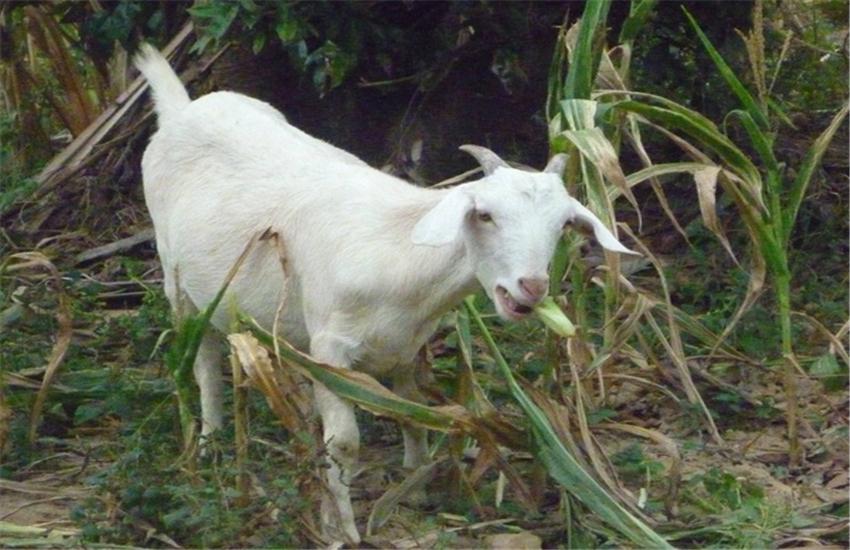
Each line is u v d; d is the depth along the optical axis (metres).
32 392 7.64
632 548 6.18
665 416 7.84
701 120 6.84
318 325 6.38
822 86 12.05
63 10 10.92
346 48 9.35
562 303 6.75
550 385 6.82
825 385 8.12
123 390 7.54
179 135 7.20
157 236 7.39
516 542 6.16
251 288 6.66
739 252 9.41
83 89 12.16
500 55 10.18
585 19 6.66
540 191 5.65
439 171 10.39
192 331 6.34
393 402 6.12
